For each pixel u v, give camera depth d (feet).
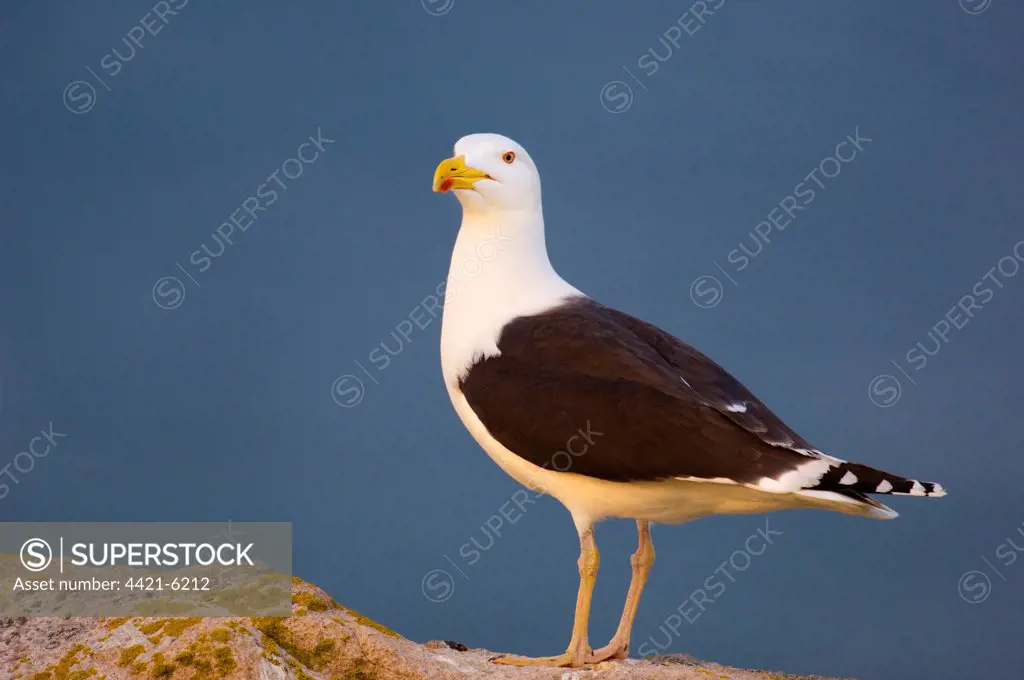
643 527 44.86
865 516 39.81
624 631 44.37
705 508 42.37
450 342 46.03
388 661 37.52
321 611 38.73
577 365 42.42
